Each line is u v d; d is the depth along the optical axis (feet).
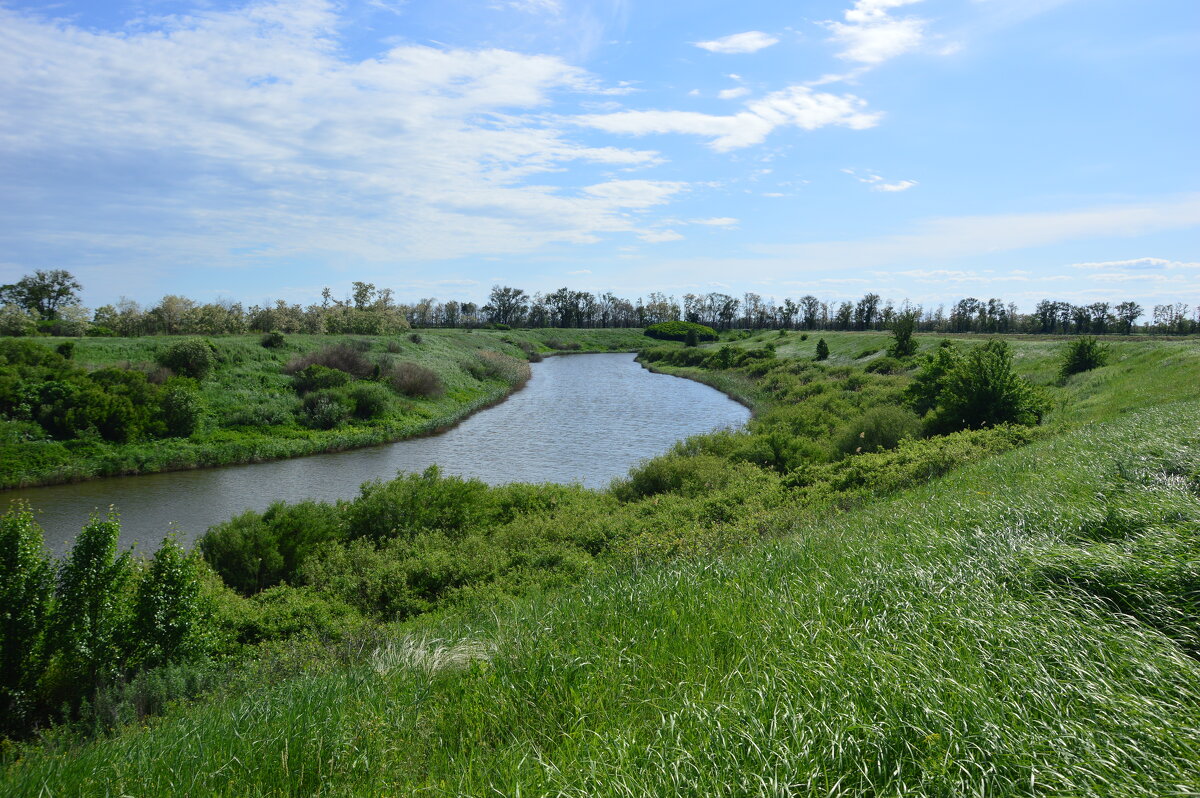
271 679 23.61
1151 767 8.57
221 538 40.78
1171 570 13.73
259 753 13.50
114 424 83.51
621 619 17.72
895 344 162.40
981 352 66.18
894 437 66.74
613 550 38.29
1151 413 43.83
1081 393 83.61
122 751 15.55
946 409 66.23
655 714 12.53
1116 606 13.67
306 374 115.44
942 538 19.90
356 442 97.66
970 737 9.48
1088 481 24.48
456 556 40.11
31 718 23.84
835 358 185.98
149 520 60.08
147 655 25.95
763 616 15.65
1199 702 9.97
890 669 11.38
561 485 64.18
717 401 150.41
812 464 59.26
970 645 12.33
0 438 75.61
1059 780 8.51
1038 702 10.15
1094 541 17.29
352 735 13.85
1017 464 34.24
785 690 11.51
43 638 24.71
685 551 31.30
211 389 105.19
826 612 15.21
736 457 68.64
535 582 34.99
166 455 82.64
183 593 27.40
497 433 109.29
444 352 181.27
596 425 117.39
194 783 12.82
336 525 47.06
